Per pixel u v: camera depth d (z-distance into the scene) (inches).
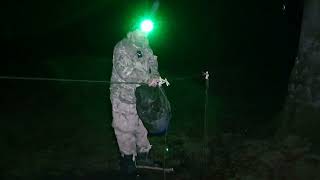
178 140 176.7
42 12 584.1
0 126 201.6
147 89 131.4
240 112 224.8
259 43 477.1
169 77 335.3
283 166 135.9
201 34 534.9
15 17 563.8
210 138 176.6
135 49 133.1
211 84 302.7
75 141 179.6
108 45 504.4
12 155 163.5
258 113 222.1
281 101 249.3
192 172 143.8
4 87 292.0
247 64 384.5
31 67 374.3
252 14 556.7
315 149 141.2
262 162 141.5
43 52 457.4
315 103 149.2
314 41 149.5
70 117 218.8
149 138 178.7
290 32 478.6
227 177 137.3
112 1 614.2
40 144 176.4
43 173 146.7
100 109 234.7
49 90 282.7
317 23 148.5
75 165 153.6
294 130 150.8
